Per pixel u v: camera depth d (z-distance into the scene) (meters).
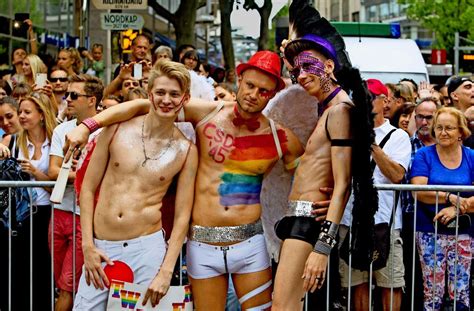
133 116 5.56
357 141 5.23
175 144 5.51
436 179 6.69
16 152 6.90
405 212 6.73
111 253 5.47
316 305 6.53
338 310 6.52
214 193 5.53
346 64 5.37
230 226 5.53
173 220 5.70
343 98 5.42
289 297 5.33
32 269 6.21
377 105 6.73
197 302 5.62
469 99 8.49
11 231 6.14
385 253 6.34
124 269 5.46
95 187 5.55
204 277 5.57
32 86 8.69
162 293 5.45
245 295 5.62
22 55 11.23
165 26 29.75
